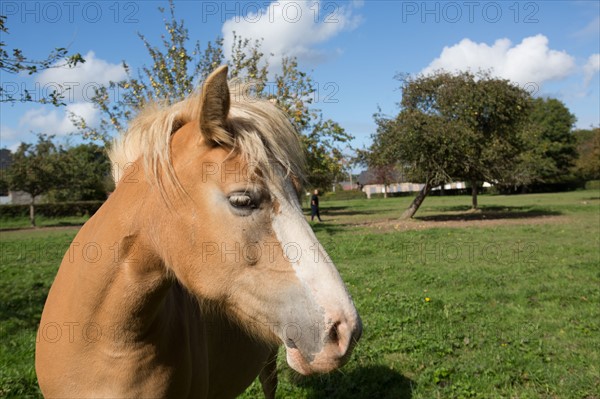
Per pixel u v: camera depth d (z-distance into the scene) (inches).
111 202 77.9
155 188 71.3
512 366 182.2
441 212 1037.8
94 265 73.1
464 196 2016.5
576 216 840.9
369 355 193.2
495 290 303.7
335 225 783.1
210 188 68.4
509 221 779.4
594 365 183.3
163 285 74.0
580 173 2203.5
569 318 245.9
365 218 949.8
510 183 984.9
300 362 67.4
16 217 1159.0
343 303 66.0
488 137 847.7
